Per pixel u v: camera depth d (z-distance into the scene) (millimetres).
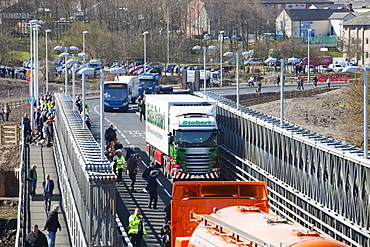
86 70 57094
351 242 41062
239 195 38938
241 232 28406
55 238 52250
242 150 68250
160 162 76562
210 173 70062
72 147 53094
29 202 64125
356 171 41219
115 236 37375
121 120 126875
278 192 56156
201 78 196250
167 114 71938
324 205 46000
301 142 50031
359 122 102000
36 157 85125
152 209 60469
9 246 78438
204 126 69812
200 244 32156
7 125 109188
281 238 26672
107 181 37250
